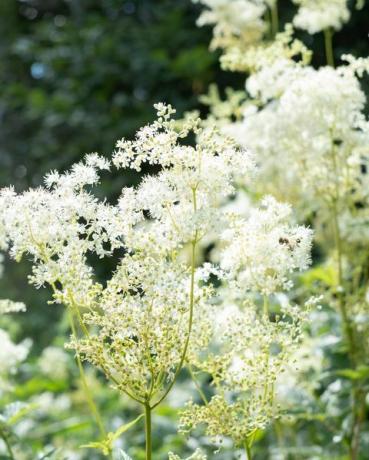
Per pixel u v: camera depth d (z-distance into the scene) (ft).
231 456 20.57
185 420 10.53
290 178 16.93
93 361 10.14
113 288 10.21
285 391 15.97
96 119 49.85
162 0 53.26
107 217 10.29
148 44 49.98
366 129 15.30
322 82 15.10
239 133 16.85
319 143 15.83
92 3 56.80
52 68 54.85
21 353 15.65
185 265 10.41
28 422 20.89
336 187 15.99
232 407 10.48
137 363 10.05
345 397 17.53
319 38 40.60
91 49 52.16
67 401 23.62
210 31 49.73
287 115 15.72
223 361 10.76
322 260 23.85
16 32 60.29
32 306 44.19
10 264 45.62
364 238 16.99
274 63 16.94
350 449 15.94
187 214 10.12
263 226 10.93
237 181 17.20
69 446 22.07
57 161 52.24
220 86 46.88
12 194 10.27
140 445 22.02
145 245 10.14
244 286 10.99
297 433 20.99
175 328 10.18
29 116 51.80
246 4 20.36
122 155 10.42
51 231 10.12
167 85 49.83
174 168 10.29
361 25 40.04
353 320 16.37
